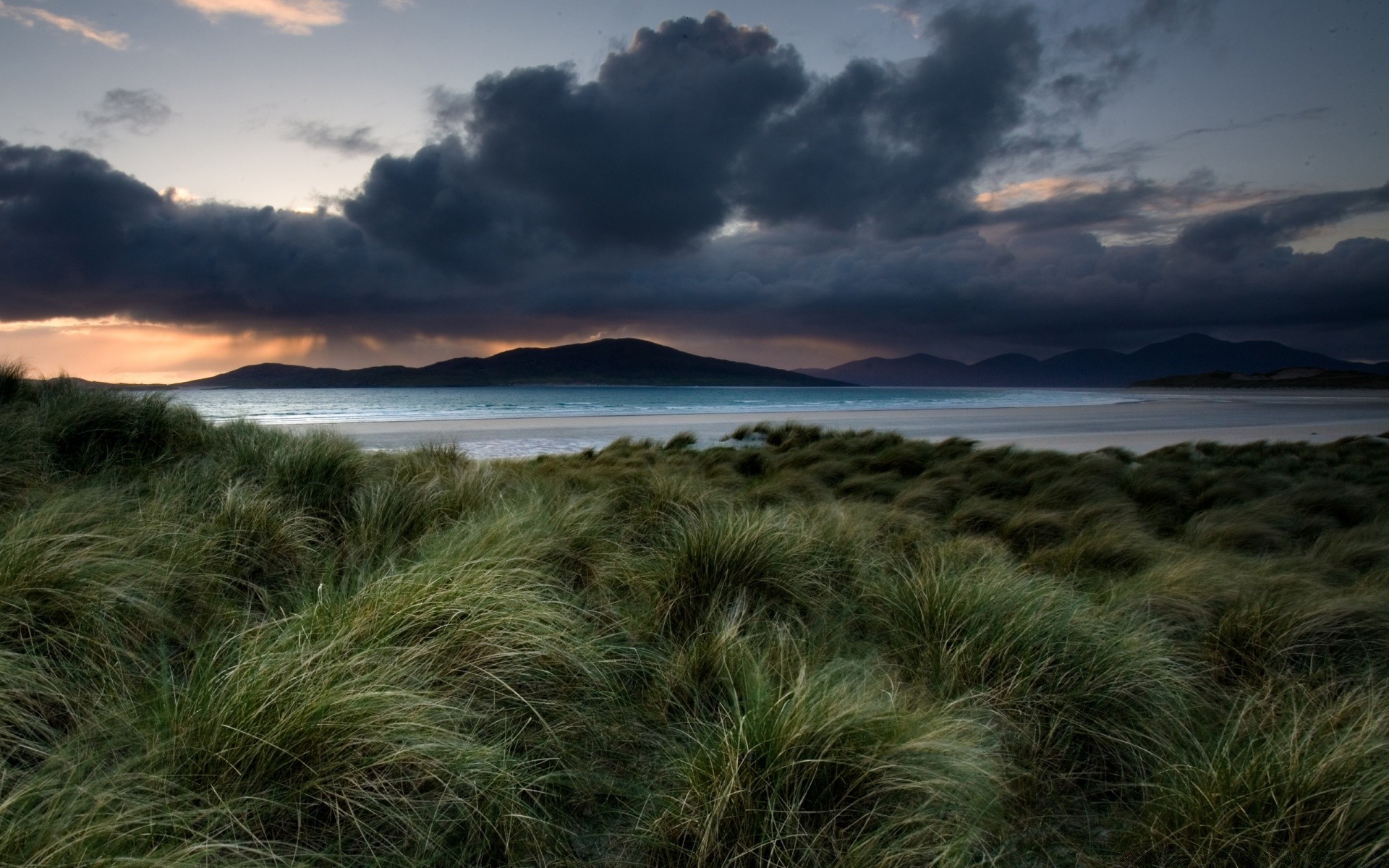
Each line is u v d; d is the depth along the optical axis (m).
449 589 3.06
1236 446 18.45
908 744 2.31
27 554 2.94
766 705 2.52
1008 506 8.48
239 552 3.96
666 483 6.73
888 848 2.06
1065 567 5.77
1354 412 48.88
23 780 2.00
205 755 2.14
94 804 1.90
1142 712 3.07
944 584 3.86
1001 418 39.47
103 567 3.12
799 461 12.71
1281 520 7.86
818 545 5.10
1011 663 3.26
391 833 2.13
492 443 21.98
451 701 2.63
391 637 2.74
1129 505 8.77
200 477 5.18
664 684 3.17
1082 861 2.26
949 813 2.29
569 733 2.77
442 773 2.25
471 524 4.46
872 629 4.02
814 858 2.08
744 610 3.80
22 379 7.45
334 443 6.17
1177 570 4.89
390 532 4.67
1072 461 12.12
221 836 1.99
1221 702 3.39
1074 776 2.75
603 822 2.36
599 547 4.93
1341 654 3.85
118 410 6.14
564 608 3.58
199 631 3.16
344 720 2.24
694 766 2.32
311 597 3.39
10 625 2.64
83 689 2.52
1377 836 2.11
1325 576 5.69
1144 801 2.50
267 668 2.35
